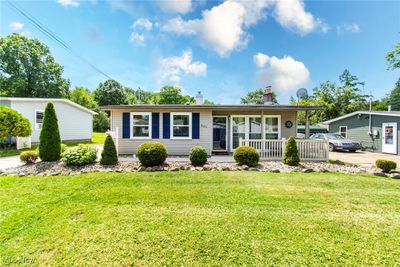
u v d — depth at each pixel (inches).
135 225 142.1
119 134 447.2
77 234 131.4
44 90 1148.5
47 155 335.6
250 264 105.0
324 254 112.8
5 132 477.1
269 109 431.2
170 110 448.1
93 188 222.7
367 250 116.3
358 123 711.7
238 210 168.4
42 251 115.9
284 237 128.3
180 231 134.5
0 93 1059.9
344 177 278.1
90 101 1472.7
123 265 104.3
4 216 156.3
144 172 291.6
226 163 353.7
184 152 449.4
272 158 395.5
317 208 174.6
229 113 481.4
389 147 593.6
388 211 169.5
